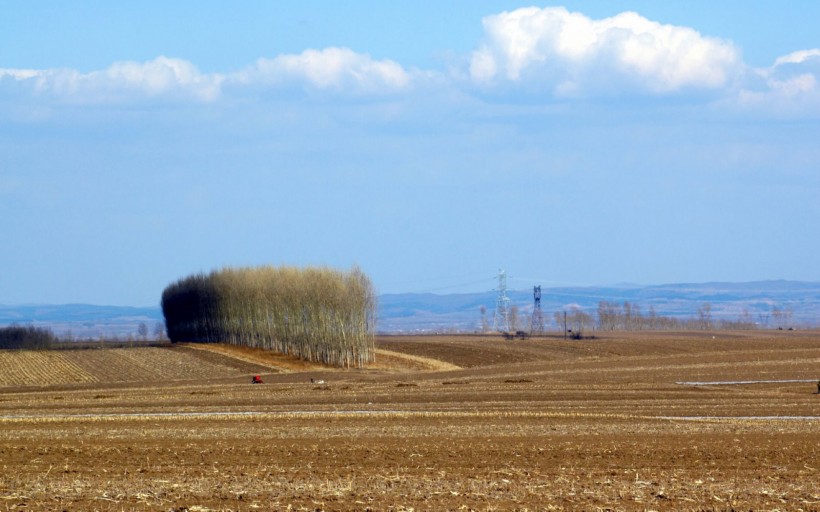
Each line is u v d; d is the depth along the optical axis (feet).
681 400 504.84
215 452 287.69
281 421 394.93
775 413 433.48
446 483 226.17
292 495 207.51
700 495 209.56
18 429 367.04
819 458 277.23
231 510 190.60
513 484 224.53
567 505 196.65
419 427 365.61
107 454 284.20
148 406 485.97
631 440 322.14
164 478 236.84
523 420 397.19
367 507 193.16
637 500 202.59
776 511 192.03
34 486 222.48
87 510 191.21
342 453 284.82
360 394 547.08
